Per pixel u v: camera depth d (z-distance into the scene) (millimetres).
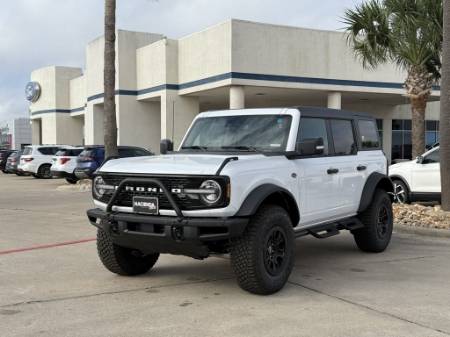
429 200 13383
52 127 47156
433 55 14031
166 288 6309
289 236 6141
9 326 4980
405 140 35250
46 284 6477
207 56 25516
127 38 31344
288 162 6414
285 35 24781
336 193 7324
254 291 5902
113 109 18984
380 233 8344
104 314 5324
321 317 5211
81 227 10977
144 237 5766
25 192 19812
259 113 7070
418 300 5781
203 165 5656
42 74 48156
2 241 9359
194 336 4699
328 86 25984
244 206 5602
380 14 13875
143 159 6457
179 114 28547
